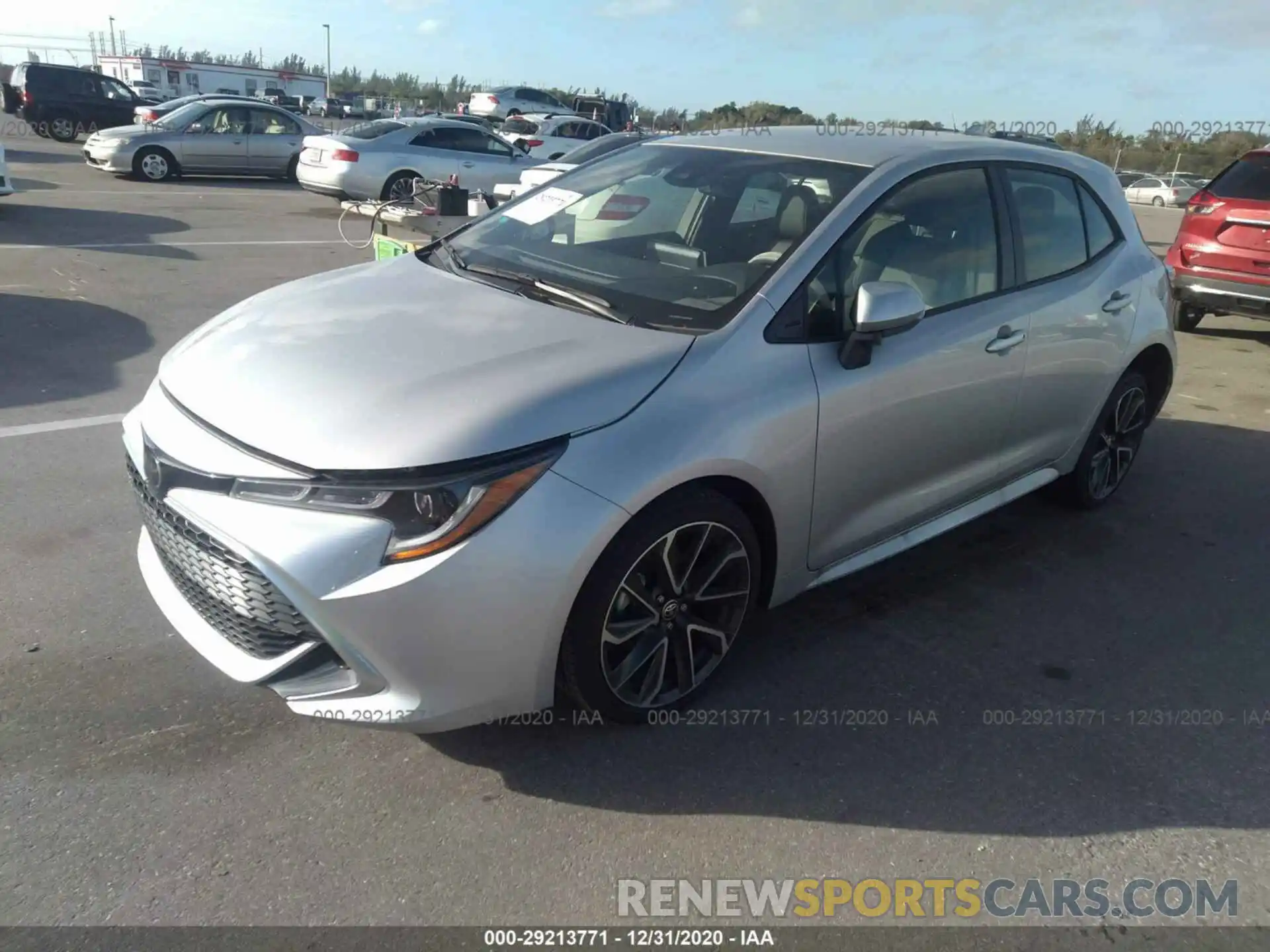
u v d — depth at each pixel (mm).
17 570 3676
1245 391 7418
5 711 2906
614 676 2861
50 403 5422
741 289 3131
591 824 2660
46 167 17812
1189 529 4832
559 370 2703
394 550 2389
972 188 3822
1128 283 4535
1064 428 4418
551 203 3951
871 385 3234
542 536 2477
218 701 3029
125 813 2576
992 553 4449
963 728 3166
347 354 2783
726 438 2801
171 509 2609
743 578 3098
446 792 2734
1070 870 2623
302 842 2527
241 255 10375
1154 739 3178
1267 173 8188
